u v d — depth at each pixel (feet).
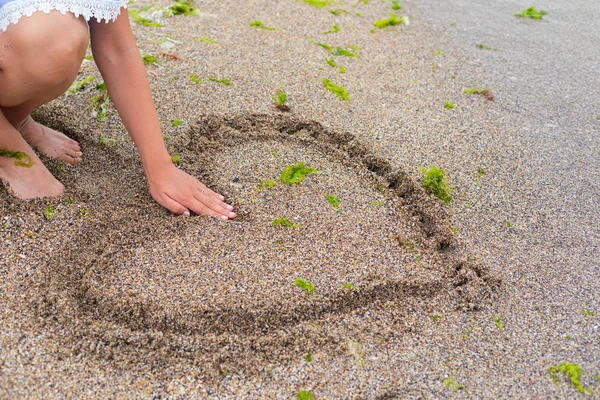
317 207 6.77
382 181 7.28
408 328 5.50
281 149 7.63
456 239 6.58
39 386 4.67
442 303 5.77
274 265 5.93
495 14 12.09
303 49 9.86
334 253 6.15
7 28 5.17
